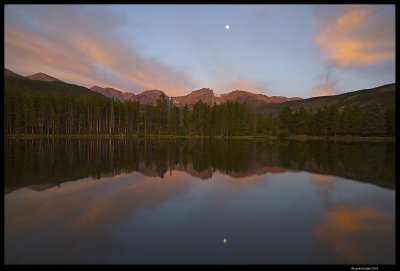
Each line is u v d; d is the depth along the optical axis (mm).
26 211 15664
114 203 17438
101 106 131250
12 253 10586
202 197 19031
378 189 21609
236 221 14219
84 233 12508
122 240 11766
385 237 12258
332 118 123812
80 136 117062
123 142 83188
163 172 29156
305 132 134000
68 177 25828
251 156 44875
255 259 10234
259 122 145250
